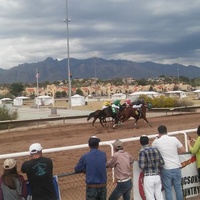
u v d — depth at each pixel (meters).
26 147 13.90
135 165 5.58
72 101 51.88
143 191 5.61
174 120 22.41
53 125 21.52
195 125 19.39
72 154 11.41
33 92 114.44
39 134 17.61
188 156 6.25
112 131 18.14
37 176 4.26
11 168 4.14
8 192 4.05
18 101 60.66
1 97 86.50
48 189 4.32
